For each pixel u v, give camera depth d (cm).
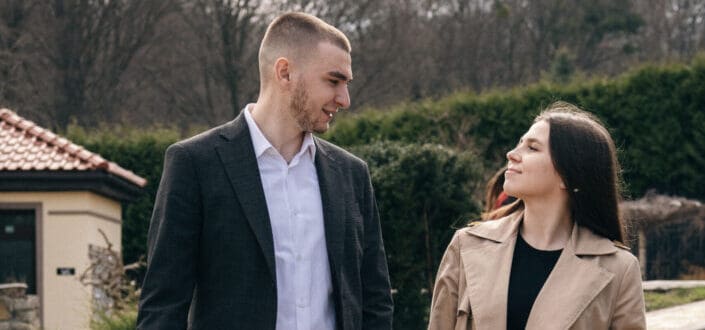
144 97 3778
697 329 982
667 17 3797
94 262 1772
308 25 440
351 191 455
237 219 427
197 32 3756
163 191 432
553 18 3797
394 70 3741
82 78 3697
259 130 442
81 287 1753
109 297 1587
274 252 427
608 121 2072
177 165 432
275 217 433
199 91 3766
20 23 3662
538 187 430
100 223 1855
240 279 423
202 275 431
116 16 3741
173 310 422
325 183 445
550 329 413
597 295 418
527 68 3772
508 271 427
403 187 1486
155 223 432
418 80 3775
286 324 427
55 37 3672
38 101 3638
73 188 1773
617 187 436
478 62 3831
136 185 1969
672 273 1820
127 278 1667
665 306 1191
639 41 3766
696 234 1825
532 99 2155
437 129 2203
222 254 425
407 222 1484
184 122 3750
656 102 2042
